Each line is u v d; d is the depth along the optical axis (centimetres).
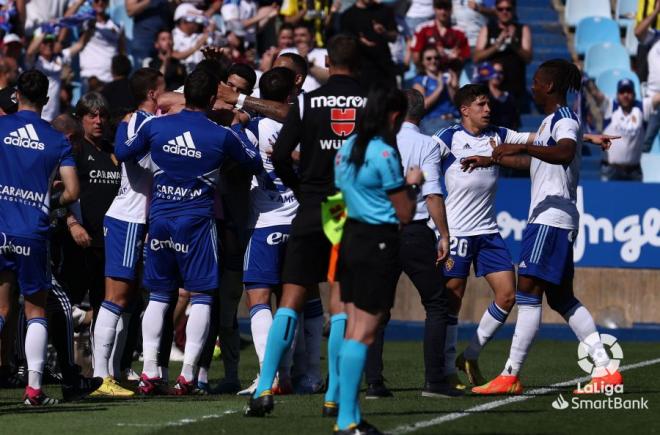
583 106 6041
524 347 3100
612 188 5144
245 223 3266
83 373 3572
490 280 3225
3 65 3928
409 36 6425
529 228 3072
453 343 3244
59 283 3272
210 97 3045
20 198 2878
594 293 5159
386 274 2297
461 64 5888
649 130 6044
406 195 2281
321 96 2677
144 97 3247
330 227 2425
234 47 5756
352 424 2280
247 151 3031
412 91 2988
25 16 5769
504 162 3206
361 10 5744
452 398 2981
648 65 6291
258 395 2592
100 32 6053
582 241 5162
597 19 6825
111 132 3575
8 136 2886
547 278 3047
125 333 3397
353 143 2325
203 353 3244
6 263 2873
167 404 2909
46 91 2956
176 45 5816
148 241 3089
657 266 5112
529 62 5997
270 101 3120
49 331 3042
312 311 3238
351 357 2283
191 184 3033
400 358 4312
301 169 2691
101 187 3503
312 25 5997
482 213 3219
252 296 3111
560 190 3061
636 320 5138
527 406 2823
